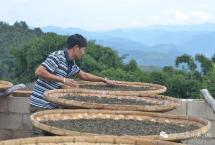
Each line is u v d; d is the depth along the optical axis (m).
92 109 4.31
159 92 5.89
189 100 6.44
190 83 13.46
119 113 4.28
